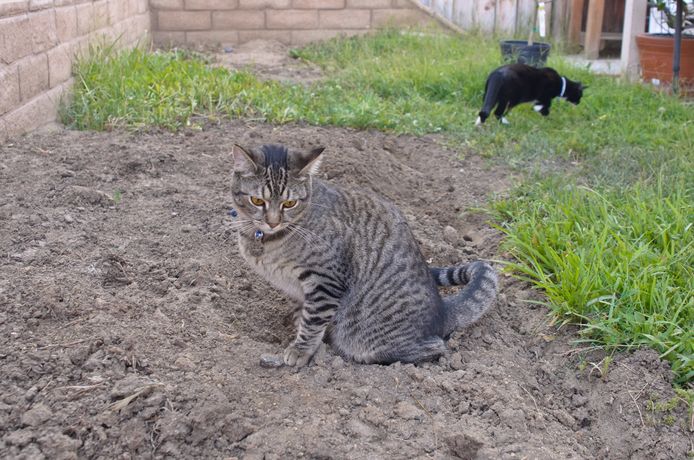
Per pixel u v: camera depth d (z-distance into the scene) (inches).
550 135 121.6
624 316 66.2
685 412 59.6
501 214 92.6
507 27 206.7
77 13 120.4
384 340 64.7
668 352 62.7
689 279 70.1
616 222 81.0
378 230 65.1
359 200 66.3
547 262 76.7
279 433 52.1
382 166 104.2
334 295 62.4
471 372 62.1
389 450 52.2
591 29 187.0
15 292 62.7
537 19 198.1
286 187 60.0
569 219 83.4
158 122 107.0
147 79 121.4
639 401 60.7
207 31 200.4
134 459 49.0
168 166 94.6
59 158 92.5
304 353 62.4
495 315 73.0
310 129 115.1
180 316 64.6
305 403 56.3
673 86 145.4
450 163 111.5
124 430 50.1
